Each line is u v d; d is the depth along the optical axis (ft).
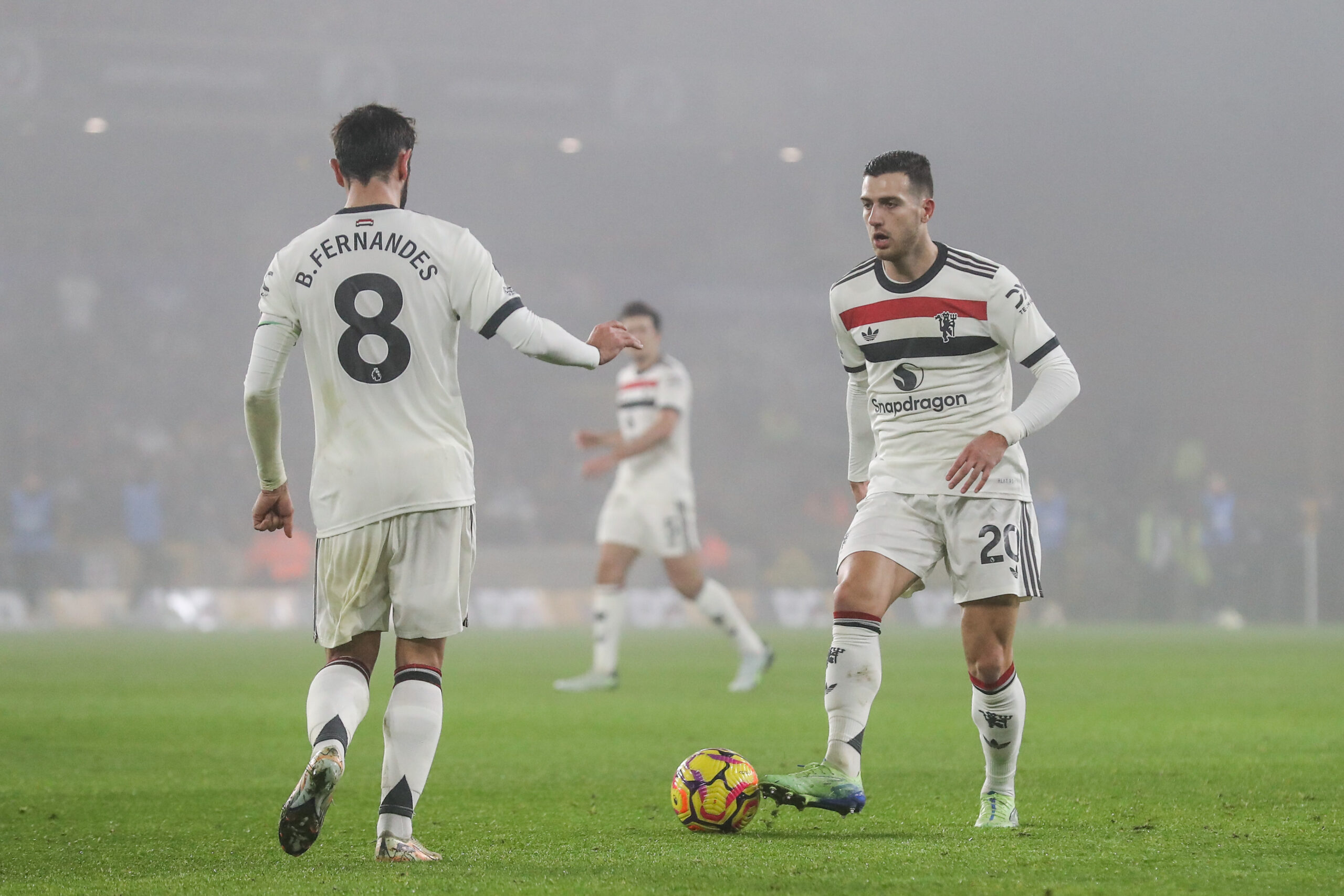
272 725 100.58
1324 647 213.87
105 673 155.12
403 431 47.37
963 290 56.08
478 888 40.14
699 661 181.37
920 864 44.09
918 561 56.24
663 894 38.91
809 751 84.17
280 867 45.83
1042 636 258.16
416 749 47.01
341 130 48.75
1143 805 60.90
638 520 132.46
